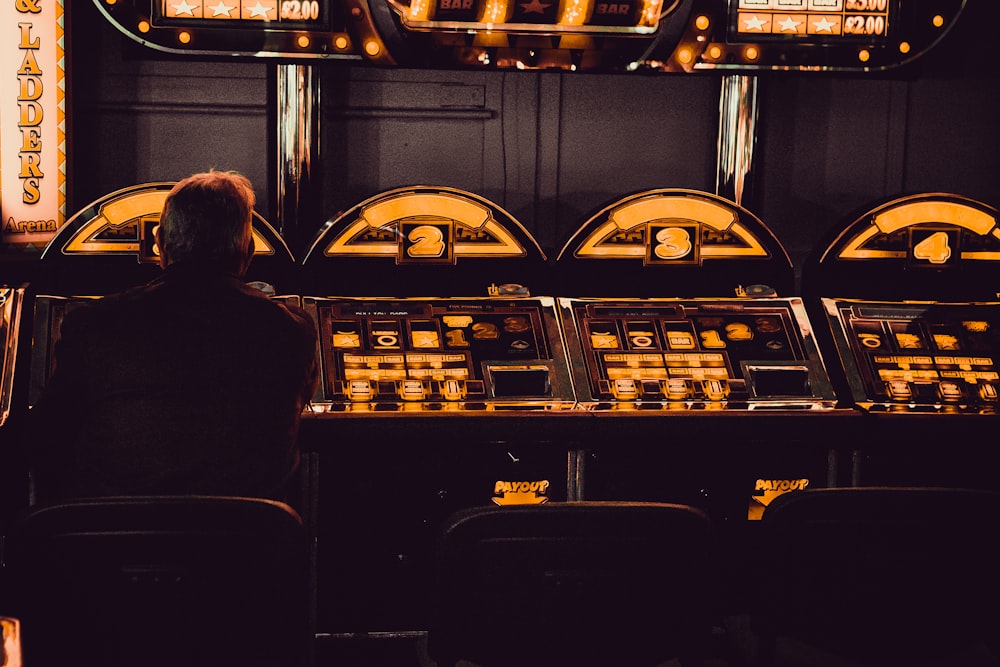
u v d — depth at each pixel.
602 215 3.11
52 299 2.86
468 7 3.12
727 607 2.99
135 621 1.60
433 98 3.77
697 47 3.27
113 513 1.55
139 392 2.03
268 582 1.63
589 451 2.86
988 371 3.07
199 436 2.04
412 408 2.77
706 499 2.93
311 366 2.25
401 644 2.99
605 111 3.86
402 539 2.84
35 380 2.73
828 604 1.71
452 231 3.04
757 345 3.05
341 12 3.11
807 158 3.96
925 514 1.65
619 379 2.92
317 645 2.97
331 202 3.76
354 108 3.73
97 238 2.90
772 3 3.28
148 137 3.67
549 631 1.61
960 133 4.02
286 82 3.37
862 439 2.90
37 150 3.34
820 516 1.66
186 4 3.05
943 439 2.92
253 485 2.07
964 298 3.26
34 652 1.60
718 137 3.67
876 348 3.08
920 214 3.21
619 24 3.19
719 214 3.14
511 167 3.84
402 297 3.03
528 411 2.80
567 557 1.57
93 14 3.59
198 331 2.07
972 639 1.71
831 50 3.33
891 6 3.33
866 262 3.21
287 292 3.01
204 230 2.12
